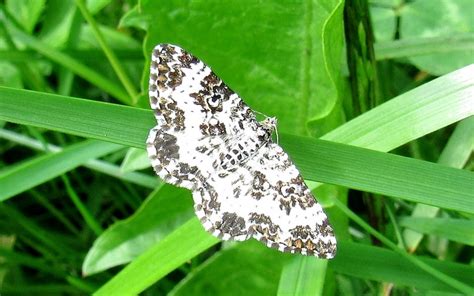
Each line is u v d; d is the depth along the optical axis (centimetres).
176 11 10
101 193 12
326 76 10
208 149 8
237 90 10
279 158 8
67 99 8
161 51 7
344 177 8
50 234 12
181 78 8
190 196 10
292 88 10
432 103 8
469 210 8
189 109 8
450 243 10
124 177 11
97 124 8
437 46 10
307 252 7
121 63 13
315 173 8
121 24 10
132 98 12
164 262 8
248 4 9
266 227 7
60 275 11
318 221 7
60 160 10
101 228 12
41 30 12
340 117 10
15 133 12
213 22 10
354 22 9
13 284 12
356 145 8
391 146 8
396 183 8
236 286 10
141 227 10
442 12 11
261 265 10
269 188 7
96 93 13
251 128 8
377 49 10
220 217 7
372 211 10
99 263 10
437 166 8
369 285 10
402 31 11
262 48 10
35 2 12
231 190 7
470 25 11
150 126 8
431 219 9
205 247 8
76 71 12
